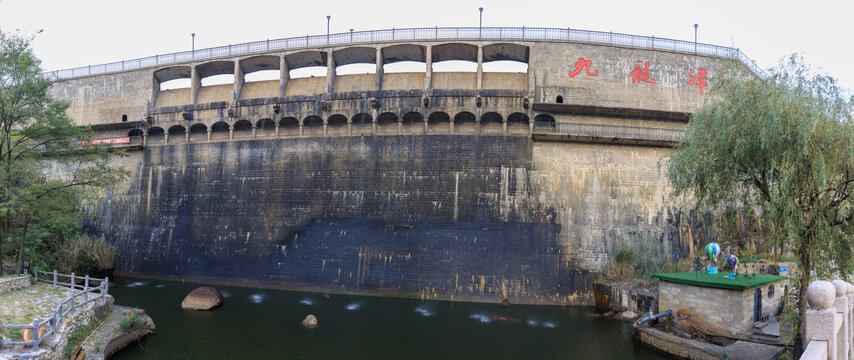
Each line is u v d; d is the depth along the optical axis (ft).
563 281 117.91
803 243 60.23
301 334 91.61
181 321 98.07
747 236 111.04
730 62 75.46
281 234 131.75
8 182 100.89
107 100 155.63
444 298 118.93
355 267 124.67
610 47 128.36
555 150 124.16
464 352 83.30
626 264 115.75
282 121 139.03
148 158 149.48
